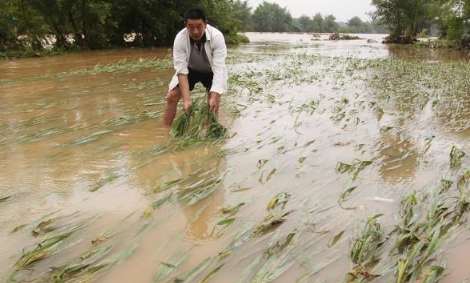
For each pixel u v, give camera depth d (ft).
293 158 12.05
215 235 8.00
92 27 71.05
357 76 30.42
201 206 9.21
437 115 17.22
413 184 10.06
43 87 25.79
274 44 92.79
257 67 38.47
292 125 15.72
